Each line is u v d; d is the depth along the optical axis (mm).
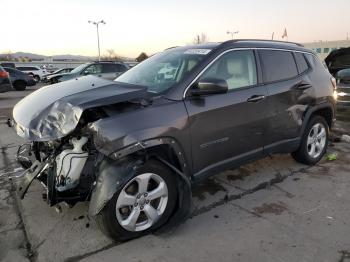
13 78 20797
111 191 3039
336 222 3701
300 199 4242
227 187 4570
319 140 5449
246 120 4105
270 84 4449
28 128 3195
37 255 3174
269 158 5629
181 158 3559
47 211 3934
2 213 3920
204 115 3676
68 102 3133
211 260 3078
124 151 3121
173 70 3932
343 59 10797
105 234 3299
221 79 3584
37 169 3469
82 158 3316
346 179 4848
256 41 4574
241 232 3510
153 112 3338
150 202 3414
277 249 3227
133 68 4672
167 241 3357
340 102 8859
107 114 3180
